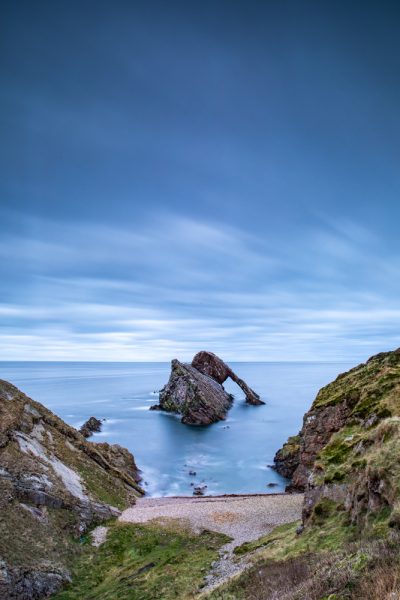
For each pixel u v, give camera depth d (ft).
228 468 290.97
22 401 224.53
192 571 110.52
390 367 169.07
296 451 276.62
